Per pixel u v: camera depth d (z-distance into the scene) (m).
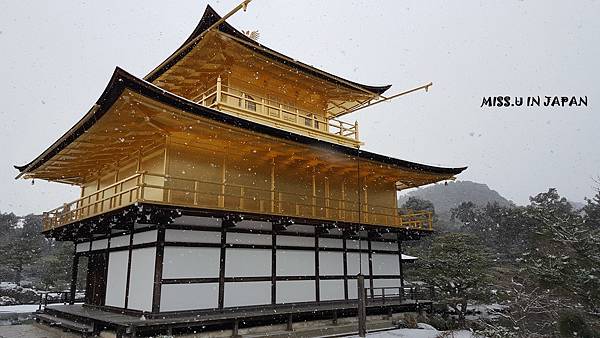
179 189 12.83
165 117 12.54
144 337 11.82
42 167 19.25
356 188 21.30
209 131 13.88
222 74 18.47
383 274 21.36
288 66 18.97
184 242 13.64
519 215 41.47
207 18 15.88
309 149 16.17
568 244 17.30
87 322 14.34
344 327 16.53
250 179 16.61
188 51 17.09
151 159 15.33
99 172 20.09
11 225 64.31
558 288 17.14
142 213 12.14
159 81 19.42
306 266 17.47
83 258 37.47
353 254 19.97
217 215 13.67
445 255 24.38
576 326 15.52
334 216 19.64
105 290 16.20
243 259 15.16
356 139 22.44
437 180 22.95
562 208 43.66
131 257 14.54
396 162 19.39
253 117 17.67
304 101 21.98
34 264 50.09
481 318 21.41
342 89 21.80
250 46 17.22
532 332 16.75
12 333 15.69
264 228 16.20
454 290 22.95
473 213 57.50
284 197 17.73
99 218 14.32
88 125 13.45
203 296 13.68
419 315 20.33
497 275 30.88
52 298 28.45
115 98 11.17
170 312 12.77
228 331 13.65
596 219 30.28
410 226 22.66
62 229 18.12
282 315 14.93
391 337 15.91
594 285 15.51
